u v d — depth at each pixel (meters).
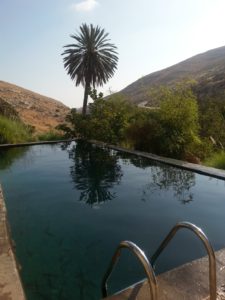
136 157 11.37
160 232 4.67
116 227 4.90
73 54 28.55
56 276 3.48
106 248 4.18
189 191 6.89
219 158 9.66
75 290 3.20
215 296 2.23
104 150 13.66
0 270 3.08
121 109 15.80
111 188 7.34
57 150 13.94
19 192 7.08
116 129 15.26
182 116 11.13
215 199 6.28
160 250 2.81
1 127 15.66
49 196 6.73
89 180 8.20
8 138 15.32
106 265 3.73
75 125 17.64
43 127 31.83
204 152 11.42
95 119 16.17
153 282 1.96
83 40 28.25
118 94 17.47
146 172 9.02
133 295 2.59
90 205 6.06
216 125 13.66
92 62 28.33
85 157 11.95
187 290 2.62
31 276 3.49
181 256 3.87
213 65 93.44
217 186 7.20
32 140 16.91
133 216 5.39
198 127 11.88
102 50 28.80
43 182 8.02
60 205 6.09
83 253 4.03
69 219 5.30
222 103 17.00
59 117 42.06
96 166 10.09
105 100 16.89
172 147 11.06
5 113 21.19
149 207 5.88
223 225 4.88
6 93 48.28
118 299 2.54
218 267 2.98
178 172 8.90
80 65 28.77
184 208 5.77
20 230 4.84
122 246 2.21
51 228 4.91
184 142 11.19
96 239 4.46
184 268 2.98
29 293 3.16
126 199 6.44
